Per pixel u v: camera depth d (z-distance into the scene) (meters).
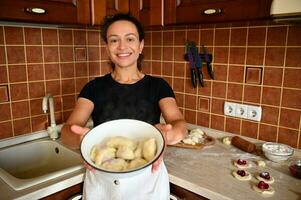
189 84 1.50
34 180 0.97
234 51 1.31
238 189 0.91
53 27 1.40
